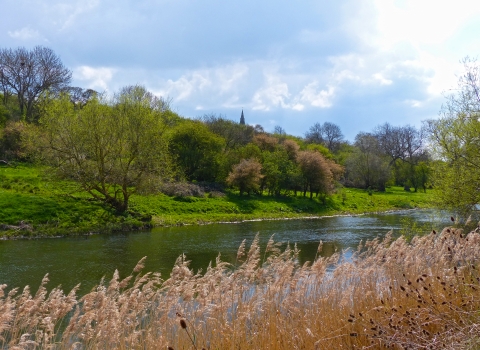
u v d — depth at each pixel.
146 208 36.41
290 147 64.06
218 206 42.50
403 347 5.63
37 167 33.69
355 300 8.07
